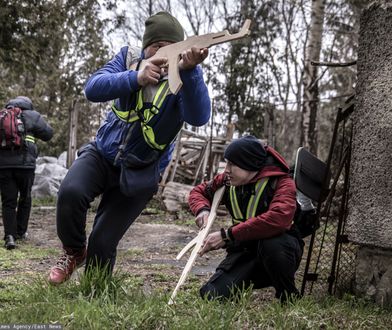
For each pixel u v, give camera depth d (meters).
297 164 3.93
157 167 3.49
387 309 3.92
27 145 7.00
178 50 3.07
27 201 7.58
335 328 3.15
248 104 27.16
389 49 3.99
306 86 14.87
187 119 3.32
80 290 3.43
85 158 3.51
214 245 3.63
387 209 3.95
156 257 6.72
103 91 3.22
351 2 18.12
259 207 3.70
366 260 4.21
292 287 3.69
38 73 15.12
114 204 3.60
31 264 5.76
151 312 2.94
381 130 4.01
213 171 14.94
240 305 3.28
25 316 2.93
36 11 14.07
